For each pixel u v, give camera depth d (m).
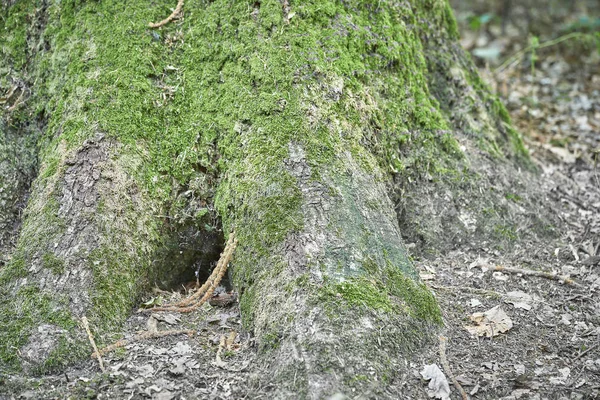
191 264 3.52
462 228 3.94
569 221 4.31
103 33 3.63
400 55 3.97
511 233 4.02
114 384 2.73
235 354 2.92
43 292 2.96
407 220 3.83
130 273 3.14
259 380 2.71
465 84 4.52
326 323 2.74
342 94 3.47
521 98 6.61
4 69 3.86
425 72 4.30
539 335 3.17
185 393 2.70
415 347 2.93
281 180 3.12
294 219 3.03
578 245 4.01
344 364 2.65
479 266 3.73
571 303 3.45
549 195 4.52
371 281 2.95
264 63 3.44
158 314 3.15
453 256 3.84
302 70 3.42
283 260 2.96
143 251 3.23
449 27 4.67
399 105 3.89
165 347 2.96
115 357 2.86
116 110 3.39
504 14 8.55
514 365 2.95
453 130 4.36
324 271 2.90
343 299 2.82
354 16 3.79
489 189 4.13
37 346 2.80
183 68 3.59
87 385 2.71
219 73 3.55
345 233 3.03
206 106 3.49
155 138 3.43
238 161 3.31
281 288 2.89
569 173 5.06
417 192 3.90
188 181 3.42
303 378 2.60
